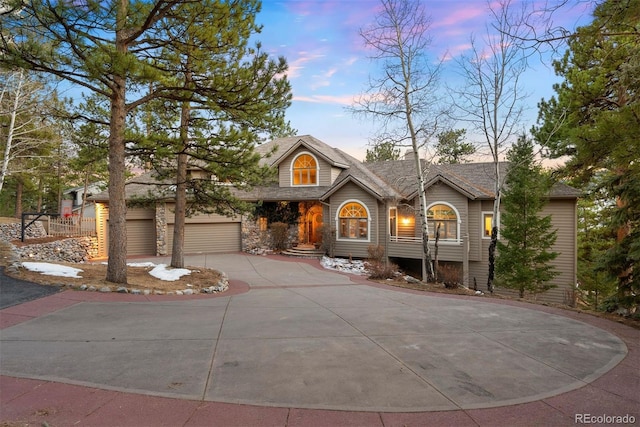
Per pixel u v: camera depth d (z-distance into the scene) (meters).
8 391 3.70
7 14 6.95
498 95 12.77
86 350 4.95
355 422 3.31
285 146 24.72
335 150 24.92
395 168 22.81
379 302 9.07
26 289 8.14
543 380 4.31
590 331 6.45
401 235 20.58
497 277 14.81
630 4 5.27
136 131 11.24
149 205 15.01
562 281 16.03
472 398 3.82
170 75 11.05
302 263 18.34
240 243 22.77
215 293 10.39
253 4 10.07
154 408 3.46
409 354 5.13
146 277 11.41
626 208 8.16
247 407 3.54
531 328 6.62
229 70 10.23
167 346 5.22
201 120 12.48
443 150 14.00
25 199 37.88
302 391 3.90
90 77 7.81
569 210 15.92
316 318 7.18
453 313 7.80
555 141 15.42
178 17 8.84
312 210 23.16
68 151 23.66
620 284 8.42
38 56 7.44
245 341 5.57
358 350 5.26
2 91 19.81
